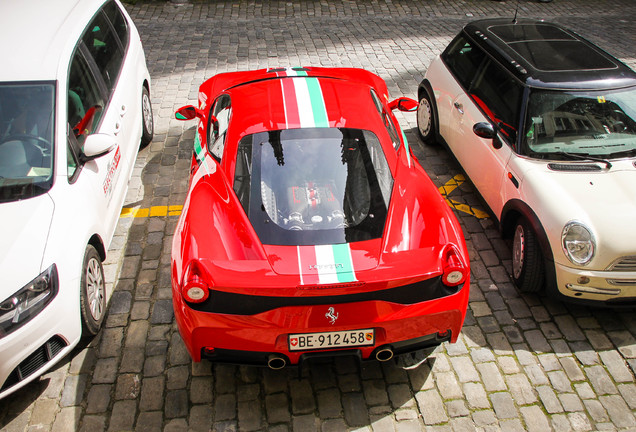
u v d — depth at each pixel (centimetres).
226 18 1055
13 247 326
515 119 465
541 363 381
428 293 312
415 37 984
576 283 389
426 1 1195
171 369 370
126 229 503
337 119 402
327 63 855
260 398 351
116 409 343
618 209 392
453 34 1005
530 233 417
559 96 464
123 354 379
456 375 369
